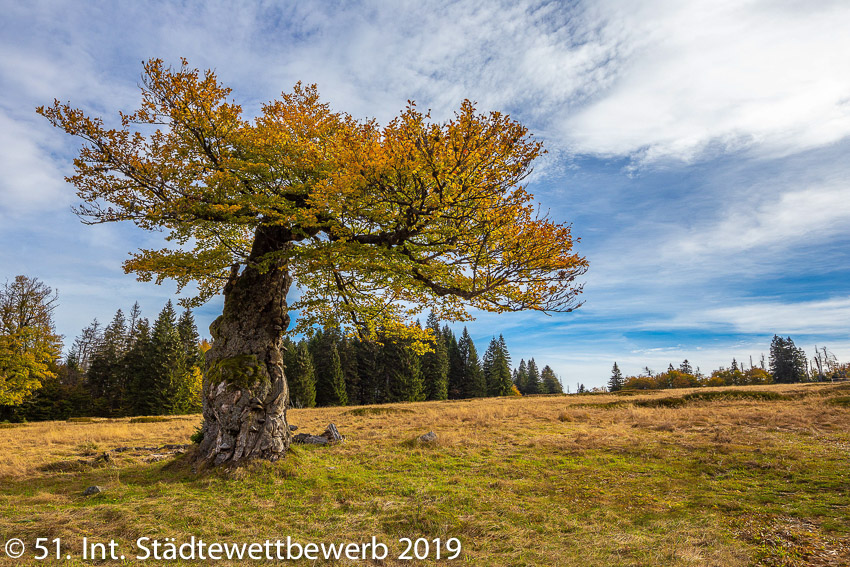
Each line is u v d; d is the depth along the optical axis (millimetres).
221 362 12180
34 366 32219
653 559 5887
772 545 6207
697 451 12398
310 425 22656
